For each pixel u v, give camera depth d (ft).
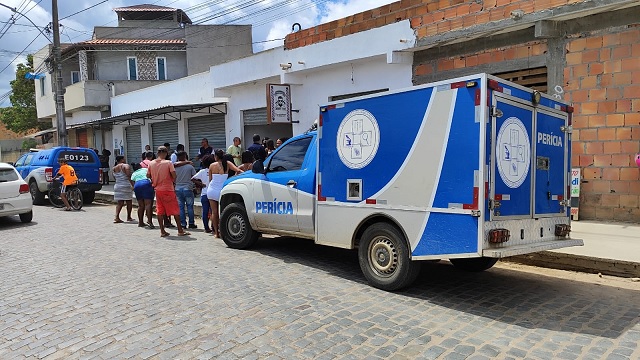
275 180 24.32
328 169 21.01
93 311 16.55
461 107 16.33
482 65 33.37
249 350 13.10
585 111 28.55
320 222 21.43
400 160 18.08
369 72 40.70
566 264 21.86
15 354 13.25
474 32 32.17
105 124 80.38
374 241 19.12
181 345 13.50
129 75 88.94
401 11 36.76
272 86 45.50
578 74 28.73
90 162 53.72
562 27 29.19
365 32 38.96
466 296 18.10
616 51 27.25
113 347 13.47
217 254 25.68
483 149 15.75
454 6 33.58
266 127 54.70
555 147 19.30
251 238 26.58
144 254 25.72
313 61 43.42
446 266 23.17
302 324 15.01
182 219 35.35
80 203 48.62
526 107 17.69
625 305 16.87
